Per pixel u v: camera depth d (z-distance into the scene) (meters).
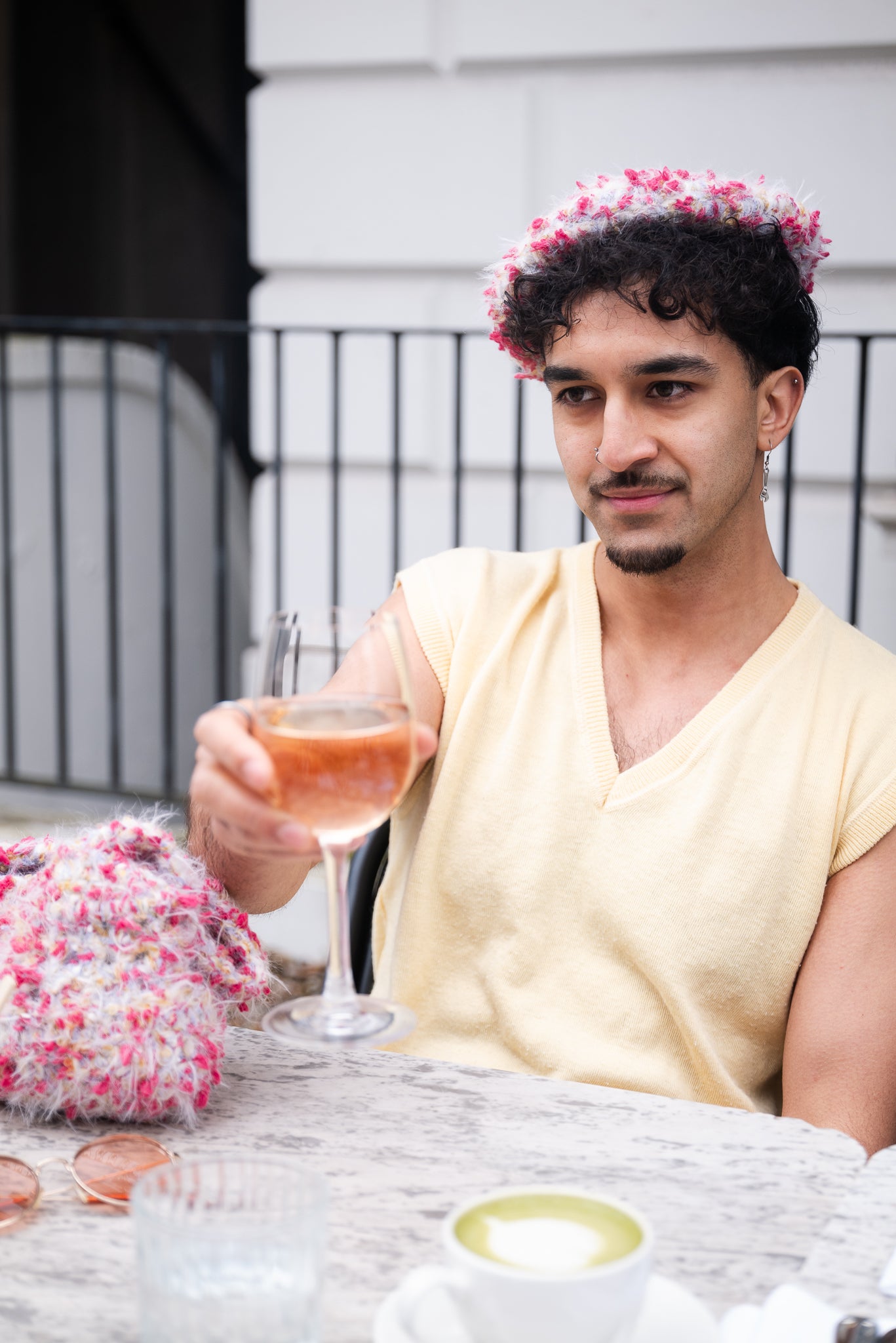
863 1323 0.64
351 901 1.46
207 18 5.36
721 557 1.28
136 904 0.88
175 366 4.37
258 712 0.88
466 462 3.61
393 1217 0.76
